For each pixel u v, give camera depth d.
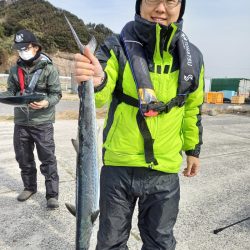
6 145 7.03
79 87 1.84
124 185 2.23
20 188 4.61
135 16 2.15
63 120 10.76
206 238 3.44
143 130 2.14
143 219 2.36
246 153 7.25
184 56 2.18
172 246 2.29
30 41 3.70
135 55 2.10
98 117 11.20
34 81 3.77
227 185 5.09
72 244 3.25
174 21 2.20
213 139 8.73
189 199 4.44
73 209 2.00
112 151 2.22
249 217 3.79
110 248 2.26
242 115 15.71
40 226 3.56
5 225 3.55
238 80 31.27
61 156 6.20
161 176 2.24
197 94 2.38
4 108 12.64
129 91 2.13
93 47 1.86
